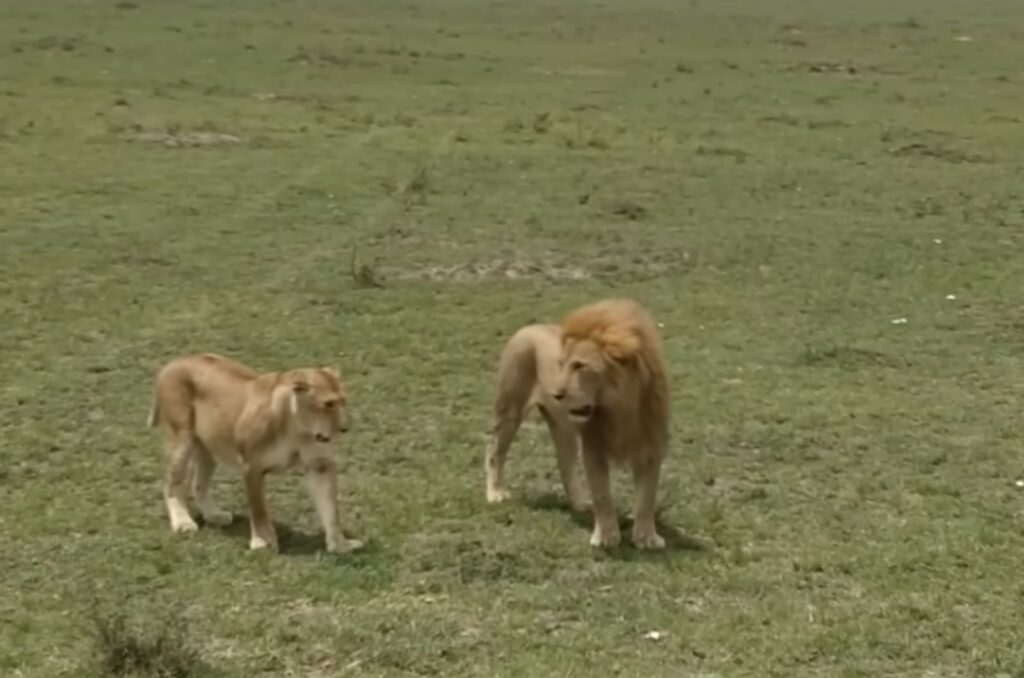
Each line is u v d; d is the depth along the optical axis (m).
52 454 14.88
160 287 22.22
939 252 26.31
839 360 19.23
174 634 10.23
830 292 23.11
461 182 31.72
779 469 14.91
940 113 48.06
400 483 14.19
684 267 24.70
